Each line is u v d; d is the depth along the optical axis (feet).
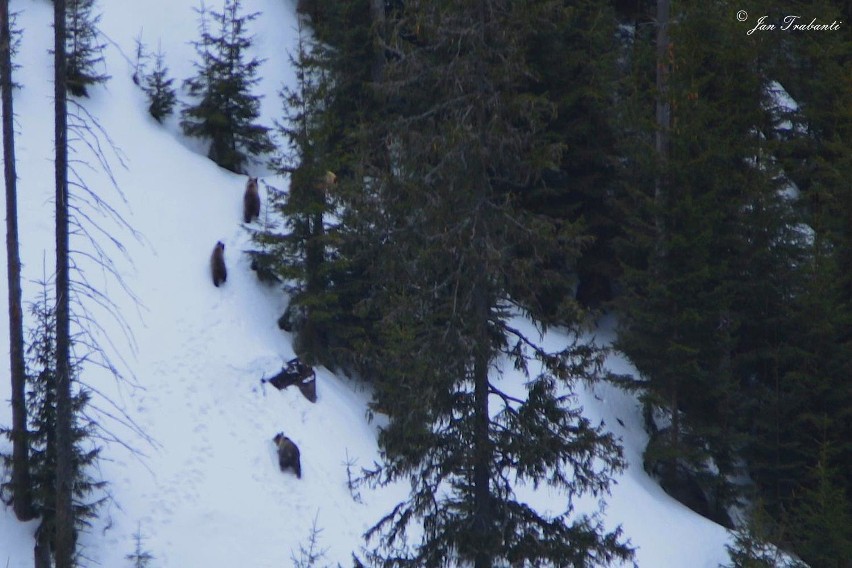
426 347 170.50
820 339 311.06
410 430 169.89
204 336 281.13
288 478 253.24
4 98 223.51
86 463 216.54
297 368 280.72
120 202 314.14
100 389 254.68
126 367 263.70
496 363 189.88
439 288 171.12
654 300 299.79
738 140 331.77
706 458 296.71
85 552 217.77
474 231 164.96
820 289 312.71
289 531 240.73
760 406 313.32
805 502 299.58
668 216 305.53
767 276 323.78
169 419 255.91
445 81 167.63
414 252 171.12
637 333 305.32
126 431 247.91
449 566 176.86
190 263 303.27
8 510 221.05
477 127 166.40
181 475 243.40
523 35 170.19
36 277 277.44
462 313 170.30
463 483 176.96
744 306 326.44
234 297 297.12
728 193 326.24
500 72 165.17
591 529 178.50
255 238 290.35
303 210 281.95
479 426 172.04
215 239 314.96
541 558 173.27
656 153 310.86
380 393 217.77
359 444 276.41
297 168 287.28
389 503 260.42
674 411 301.22
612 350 314.14
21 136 320.50
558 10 169.68
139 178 328.08
